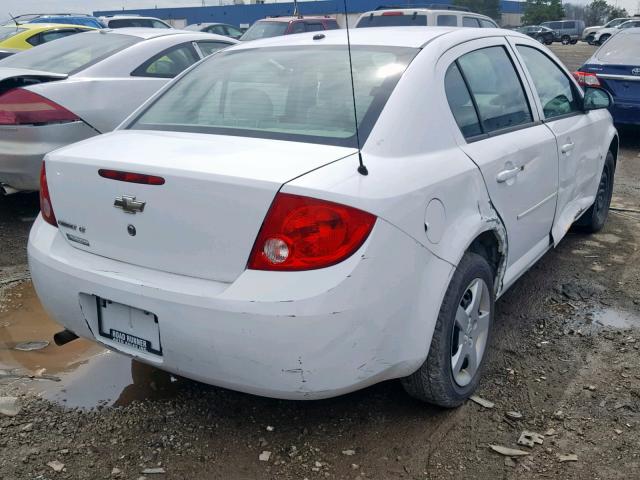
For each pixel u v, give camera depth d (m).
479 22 12.44
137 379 3.19
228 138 2.73
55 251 2.75
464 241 2.71
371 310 2.30
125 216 2.52
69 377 3.20
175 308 2.34
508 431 2.79
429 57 2.97
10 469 2.52
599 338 3.64
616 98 9.04
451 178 2.69
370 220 2.27
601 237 5.38
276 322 2.20
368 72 2.92
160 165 2.42
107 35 6.30
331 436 2.75
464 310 2.87
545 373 3.26
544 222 3.85
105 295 2.53
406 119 2.67
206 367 2.37
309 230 2.22
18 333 3.65
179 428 2.79
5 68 5.68
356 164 2.41
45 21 15.81
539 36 45.41
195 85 3.31
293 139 2.64
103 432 2.76
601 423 2.84
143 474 2.51
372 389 3.09
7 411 2.89
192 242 2.38
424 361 2.63
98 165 2.56
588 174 4.65
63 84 5.18
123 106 5.50
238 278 2.29
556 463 2.59
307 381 2.28
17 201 6.11
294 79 3.05
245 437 2.74
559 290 4.29
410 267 2.43
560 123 4.06
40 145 4.98
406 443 2.70
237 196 2.28
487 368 3.31
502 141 3.24
